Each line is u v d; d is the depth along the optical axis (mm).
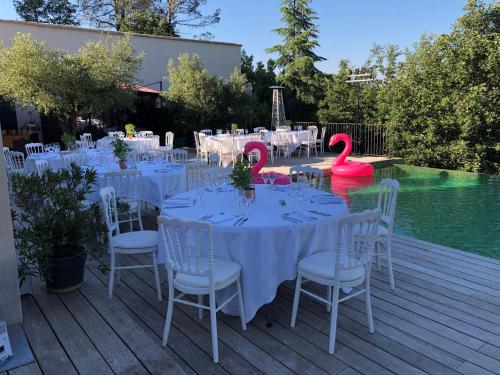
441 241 5223
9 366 2234
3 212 2520
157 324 2789
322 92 18188
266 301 2648
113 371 2197
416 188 8250
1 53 10430
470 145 10602
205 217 2812
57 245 3164
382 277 3523
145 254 4184
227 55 17203
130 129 9859
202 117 13719
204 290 2404
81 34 13469
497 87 10023
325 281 2494
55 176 3260
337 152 12992
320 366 2320
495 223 5918
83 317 2801
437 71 10562
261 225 2625
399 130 11523
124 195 4570
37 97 10375
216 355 2357
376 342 2553
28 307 2953
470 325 2734
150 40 15031
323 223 2785
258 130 13375
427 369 2285
